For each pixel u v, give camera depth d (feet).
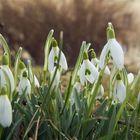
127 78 1.51
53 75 1.45
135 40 11.30
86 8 10.76
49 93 1.46
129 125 1.49
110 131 1.38
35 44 10.81
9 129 1.40
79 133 1.46
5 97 1.28
